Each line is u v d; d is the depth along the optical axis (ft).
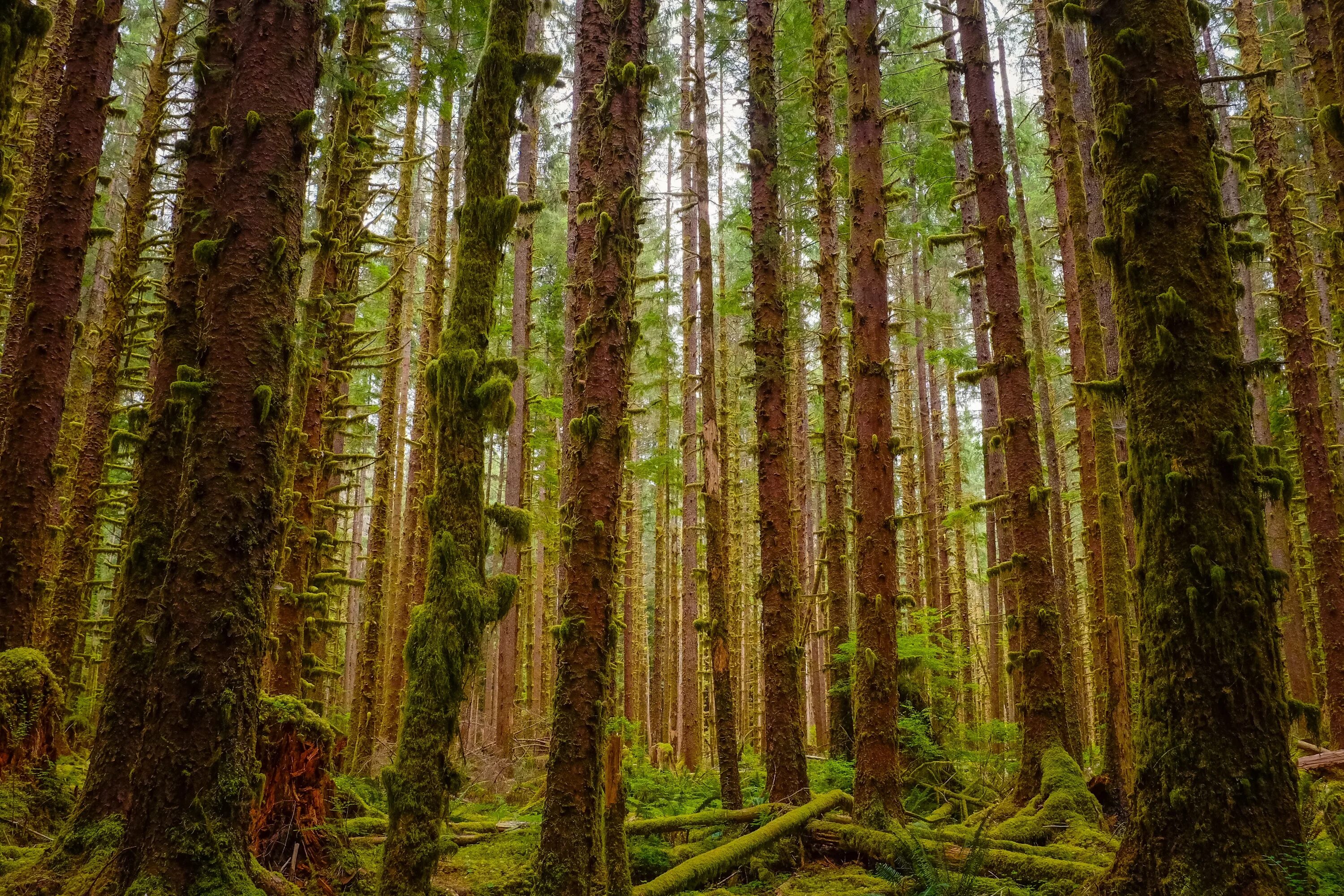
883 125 31.99
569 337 42.52
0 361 30.78
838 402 44.47
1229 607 14.34
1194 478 14.87
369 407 69.92
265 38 17.26
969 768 41.34
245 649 15.19
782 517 31.76
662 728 78.69
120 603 19.01
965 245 56.13
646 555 138.72
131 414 21.13
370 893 19.92
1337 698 37.45
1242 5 44.29
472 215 16.55
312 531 32.40
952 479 88.07
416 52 46.52
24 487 24.06
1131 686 29.09
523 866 23.13
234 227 16.31
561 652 19.02
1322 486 39.22
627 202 21.22
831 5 54.49
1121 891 14.75
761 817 27.78
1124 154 16.74
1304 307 40.81
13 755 21.01
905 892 21.84
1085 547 50.47
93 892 13.83
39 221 28.43
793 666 30.58
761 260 34.12
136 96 60.03
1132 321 16.25
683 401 64.28
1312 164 48.29
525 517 16.67
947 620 63.62
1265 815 13.57
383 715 55.88
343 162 31.76
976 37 37.60
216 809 14.43
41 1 36.70
